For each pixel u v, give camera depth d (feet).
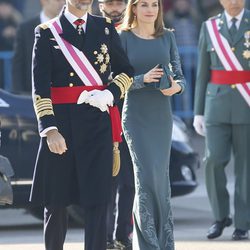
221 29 101.35
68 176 74.59
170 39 84.07
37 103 73.36
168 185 82.84
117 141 75.82
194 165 113.50
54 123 73.05
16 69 124.36
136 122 81.97
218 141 101.55
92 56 74.90
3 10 193.26
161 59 82.89
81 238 103.30
